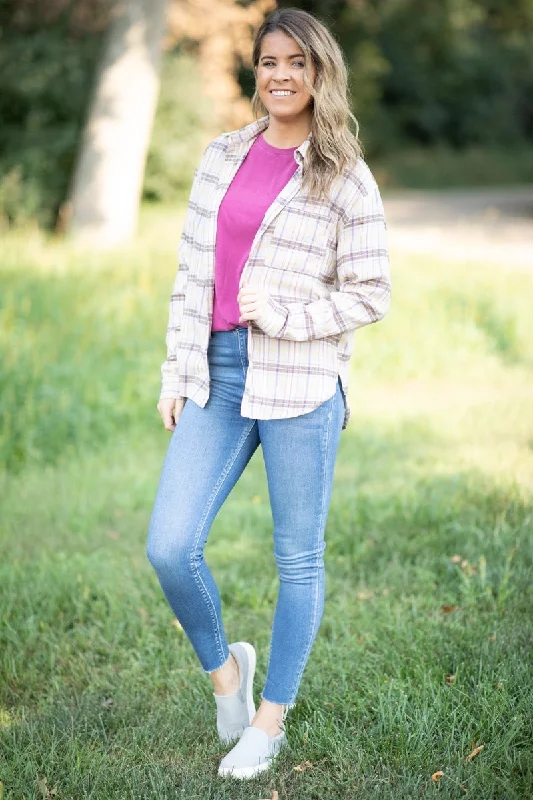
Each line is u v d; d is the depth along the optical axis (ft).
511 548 12.67
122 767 8.36
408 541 13.65
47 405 18.93
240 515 15.02
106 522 15.07
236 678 8.86
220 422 8.32
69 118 48.49
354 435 19.19
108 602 12.03
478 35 121.70
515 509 13.92
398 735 8.53
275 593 12.16
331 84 7.79
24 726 9.01
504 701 8.90
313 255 8.01
